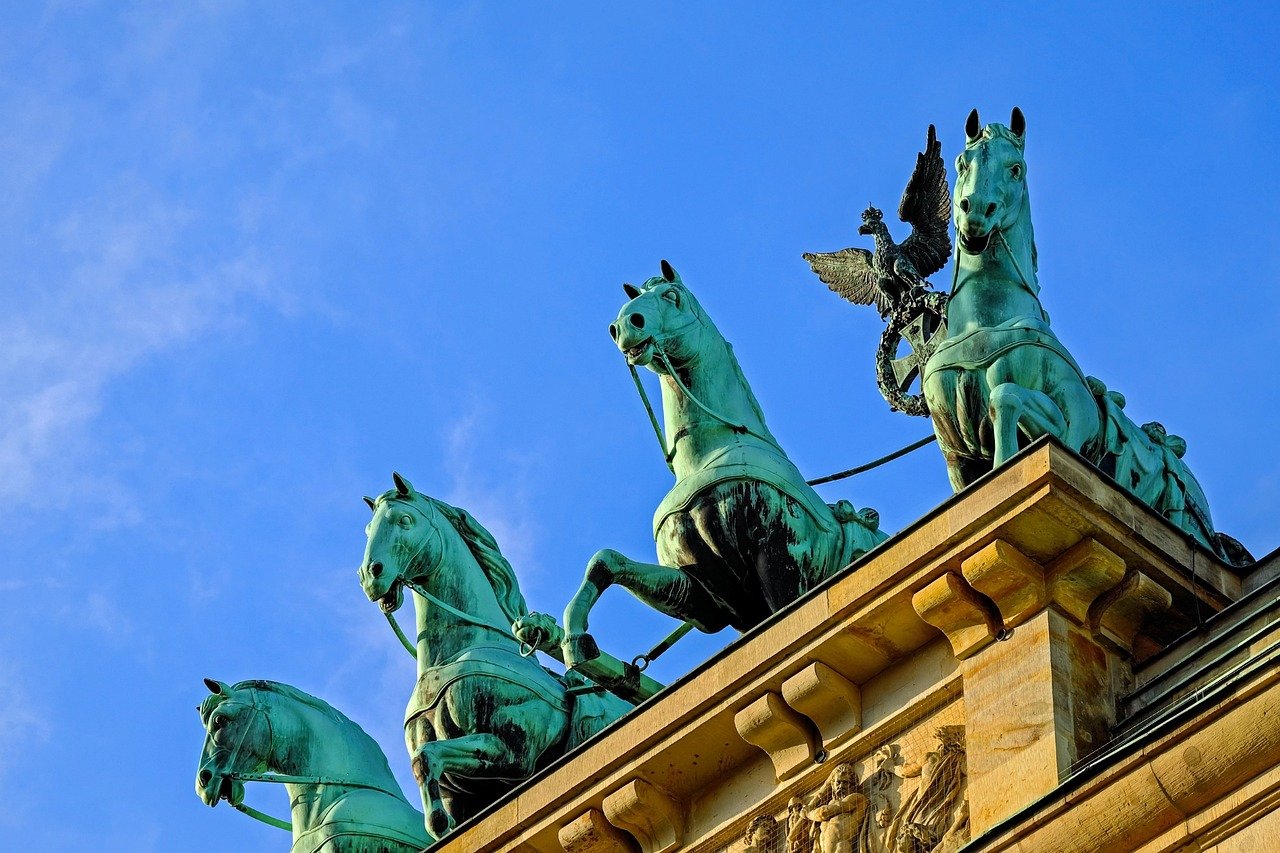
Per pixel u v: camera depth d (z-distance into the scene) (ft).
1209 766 117.70
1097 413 144.46
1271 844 115.85
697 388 162.61
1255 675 117.29
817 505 159.43
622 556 157.89
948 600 132.26
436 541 172.14
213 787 176.35
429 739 166.91
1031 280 147.74
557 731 165.48
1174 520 155.53
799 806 136.36
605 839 142.51
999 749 128.26
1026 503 130.11
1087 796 120.57
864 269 177.78
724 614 159.12
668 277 166.50
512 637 170.50
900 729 134.51
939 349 145.48
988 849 123.03
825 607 136.36
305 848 175.22
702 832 140.26
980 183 146.10
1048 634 129.90
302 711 179.32
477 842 147.02
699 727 139.54
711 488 157.79
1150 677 130.52
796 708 136.87
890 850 131.13
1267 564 134.31
